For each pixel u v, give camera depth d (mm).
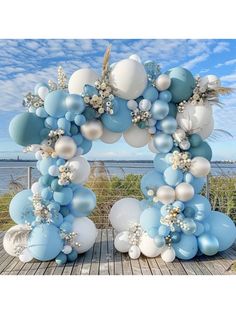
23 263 4074
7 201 6109
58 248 3957
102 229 5719
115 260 4160
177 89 3980
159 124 4016
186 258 4094
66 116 3881
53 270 3855
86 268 3908
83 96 3859
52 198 4012
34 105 4109
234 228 4270
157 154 4180
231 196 6145
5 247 4090
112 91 3930
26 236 3963
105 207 6211
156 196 4027
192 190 3992
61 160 3955
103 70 3938
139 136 4090
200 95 4027
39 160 4027
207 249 4055
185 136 4027
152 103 3977
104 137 4121
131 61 3932
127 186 6359
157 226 4012
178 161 3963
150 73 4020
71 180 3959
